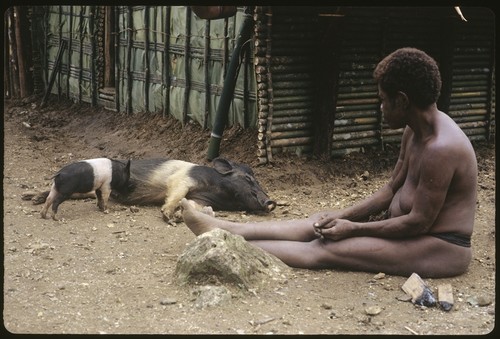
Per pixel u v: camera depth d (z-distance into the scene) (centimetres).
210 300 329
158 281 353
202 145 576
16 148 611
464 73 598
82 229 419
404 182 376
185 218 384
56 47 844
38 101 861
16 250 385
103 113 744
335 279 360
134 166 472
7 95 909
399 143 573
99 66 766
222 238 349
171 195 453
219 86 578
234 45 559
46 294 339
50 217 438
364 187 509
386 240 363
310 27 527
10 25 888
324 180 516
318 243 371
